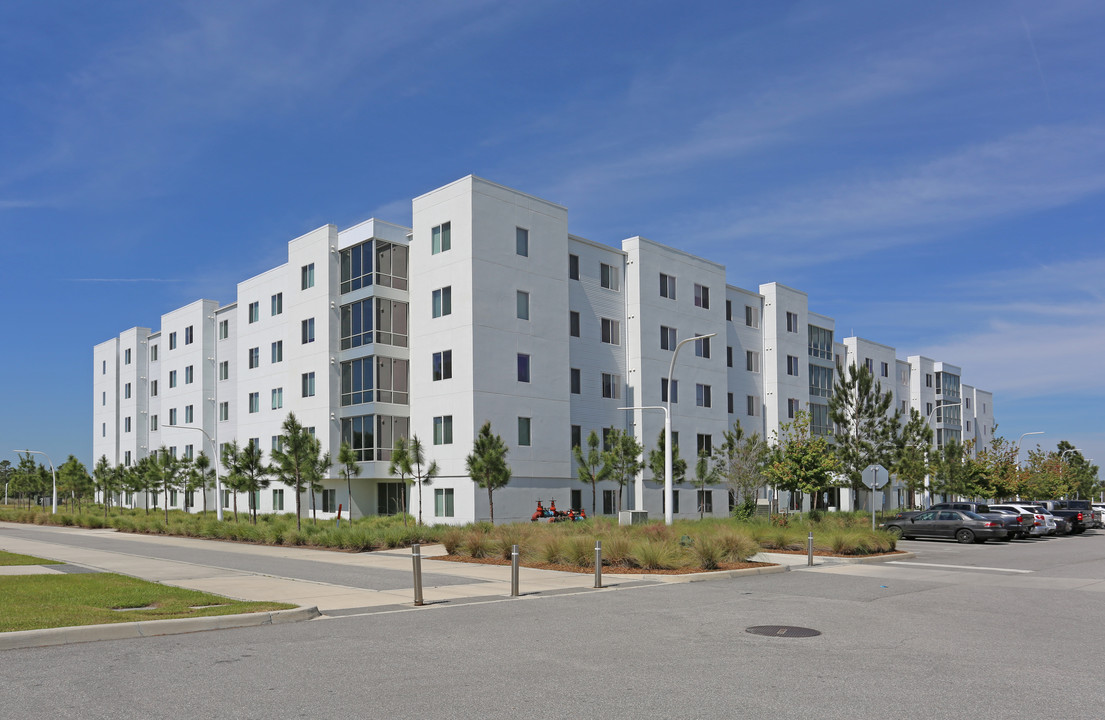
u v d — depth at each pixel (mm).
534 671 8398
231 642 9977
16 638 9539
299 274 46156
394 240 42719
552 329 41375
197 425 60031
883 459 42156
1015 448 57344
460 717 6645
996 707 7164
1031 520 36875
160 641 10039
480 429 35656
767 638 10594
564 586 16344
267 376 51156
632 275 46562
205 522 35688
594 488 37094
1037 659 9453
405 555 24000
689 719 6645
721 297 52188
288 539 29094
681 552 19844
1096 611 13812
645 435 45344
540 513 38438
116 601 12695
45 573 17594
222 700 7133
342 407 43031
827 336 63094
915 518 36062
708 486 49094
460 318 38500
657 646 9914
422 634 10664
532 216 41156
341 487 43281
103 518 47375
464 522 37312
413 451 35031
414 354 41125
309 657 9055
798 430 38781
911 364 79812
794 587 16875
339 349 43750
